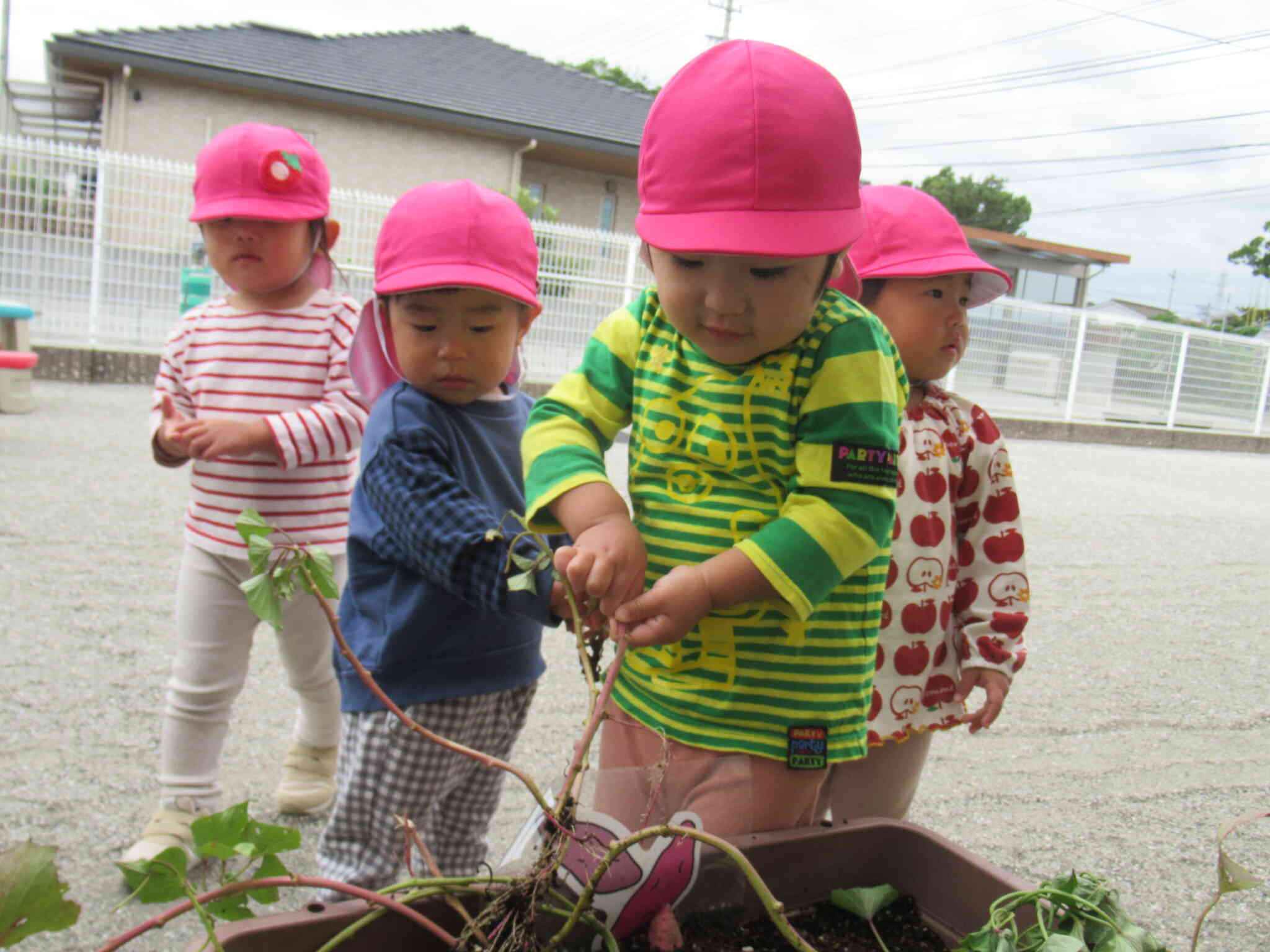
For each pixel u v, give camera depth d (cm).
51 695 291
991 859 247
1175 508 891
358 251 1175
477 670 173
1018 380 1556
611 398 140
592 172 2477
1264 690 400
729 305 113
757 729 134
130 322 1043
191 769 218
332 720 238
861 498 122
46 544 435
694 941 113
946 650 196
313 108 2067
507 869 114
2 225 990
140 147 1969
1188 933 217
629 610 114
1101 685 391
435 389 170
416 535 154
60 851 214
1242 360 1734
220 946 85
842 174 114
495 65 2592
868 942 117
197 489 224
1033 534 696
